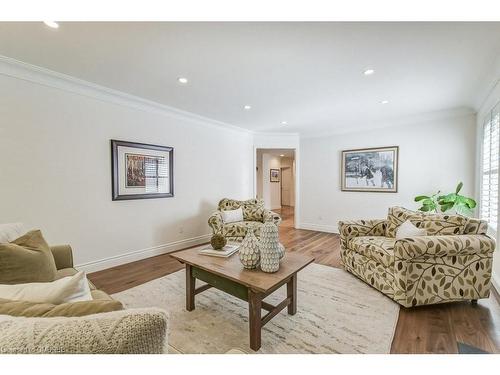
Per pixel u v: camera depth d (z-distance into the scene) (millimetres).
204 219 4500
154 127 3639
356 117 4312
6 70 2328
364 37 1881
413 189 4379
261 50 2078
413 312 2053
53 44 2006
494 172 2887
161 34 1849
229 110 3881
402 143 4477
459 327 1836
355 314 2023
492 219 2941
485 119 3312
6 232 1623
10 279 1327
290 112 3986
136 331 538
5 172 2357
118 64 2357
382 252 2342
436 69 2434
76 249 2852
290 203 10703
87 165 2926
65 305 694
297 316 2000
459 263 2092
